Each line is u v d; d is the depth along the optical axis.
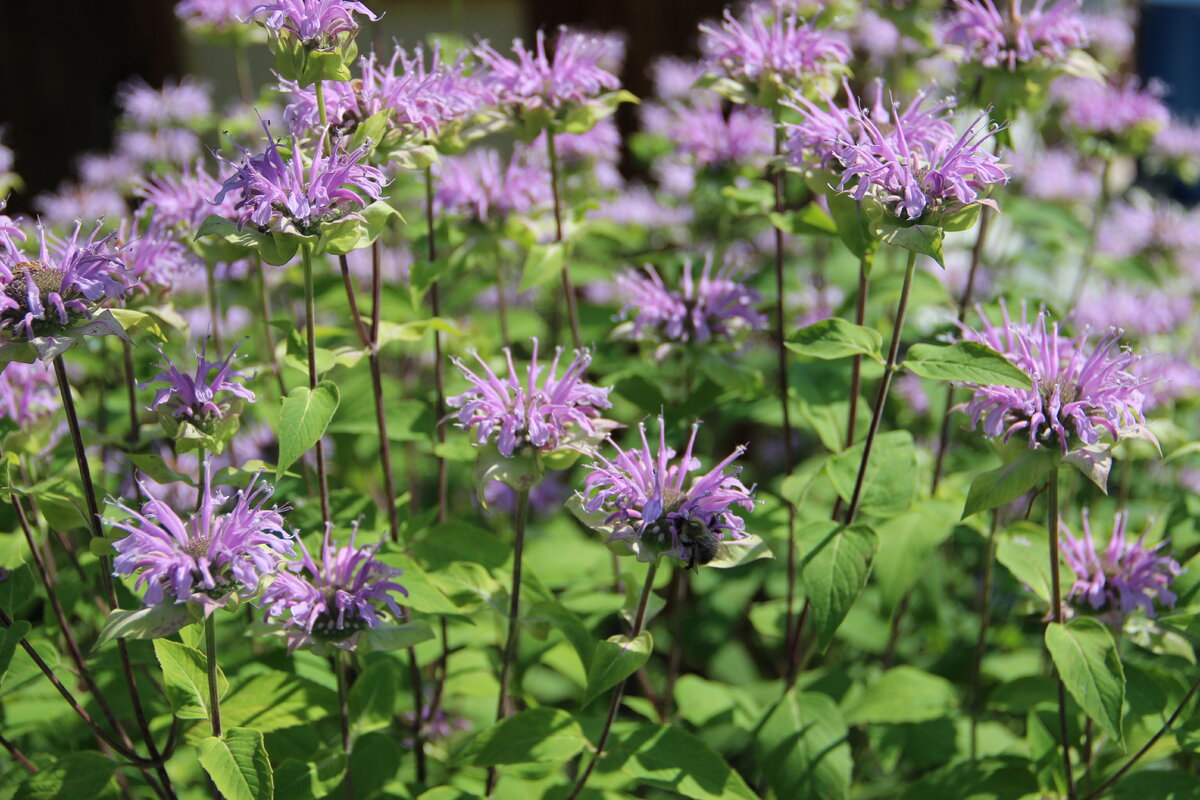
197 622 0.95
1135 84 1.29
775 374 1.24
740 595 1.28
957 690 1.19
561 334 1.26
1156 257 1.46
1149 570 1.03
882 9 1.19
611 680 0.96
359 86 1.02
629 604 1.01
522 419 0.98
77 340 0.95
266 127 0.96
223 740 0.95
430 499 1.38
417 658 1.12
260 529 0.94
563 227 1.17
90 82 2.22
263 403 1.16
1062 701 1.01
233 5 1.28
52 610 1.08
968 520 1.10
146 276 1.06
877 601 1.22
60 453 1.08
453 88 1.07
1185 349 1.30
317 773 1.02
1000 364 0.96
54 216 1.46
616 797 1.06
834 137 0.99
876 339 1.00
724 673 1.27
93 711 1.06
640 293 1.13
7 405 1.05
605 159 1.38
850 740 1.18
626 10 1.99
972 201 0.96
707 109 1.26
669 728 1.02
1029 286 1.30
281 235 0.96
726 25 1.11
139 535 0.93
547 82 1.09
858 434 1.11
